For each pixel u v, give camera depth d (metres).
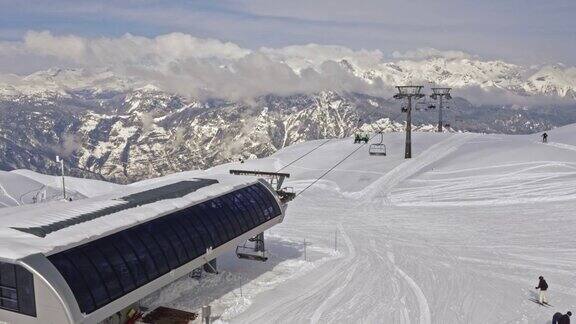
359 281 29.06
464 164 62.47
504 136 85.94
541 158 59.88
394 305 25.44
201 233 25.06
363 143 87.94
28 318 17.39
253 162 81.88
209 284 28.52
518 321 23.64
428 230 40.72
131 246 20.94
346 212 48.59
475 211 45.97
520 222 41.44
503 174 56.31
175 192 27.64
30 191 61.72
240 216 28.69
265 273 30.56
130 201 25.05
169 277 22.14
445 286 28.16
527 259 32.66
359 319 23.73
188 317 23.70
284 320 23.58
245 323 23.25
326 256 34.28
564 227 39.34
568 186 50.00
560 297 26.42
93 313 17.83
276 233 40.81
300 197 56.47
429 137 88.56
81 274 18.12
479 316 24.17
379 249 35.78
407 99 72.00
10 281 17.48
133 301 20.06
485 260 32.69
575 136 73.25
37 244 18.19
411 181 59.16
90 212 22.62
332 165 73.38
